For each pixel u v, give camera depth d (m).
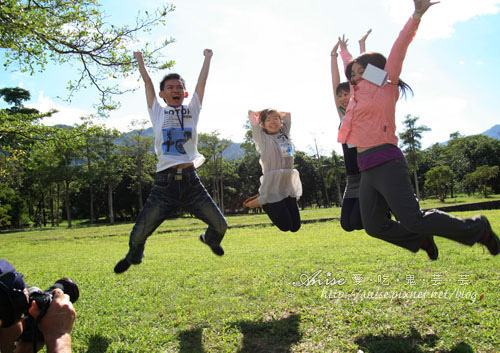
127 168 50.06
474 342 2.83
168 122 3.91
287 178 4.74
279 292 4.54
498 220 12.73
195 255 8.84
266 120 4.68
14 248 17.31
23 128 7.92
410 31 3.20
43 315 1.97
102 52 6.82
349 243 8.91
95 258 10.47
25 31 6.20
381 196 3.32
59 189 50.72
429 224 2.99
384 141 3.19
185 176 3.79
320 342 3.05
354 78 3.50
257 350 3.00
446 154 74.88
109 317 4.02
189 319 3.78
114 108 7.54
